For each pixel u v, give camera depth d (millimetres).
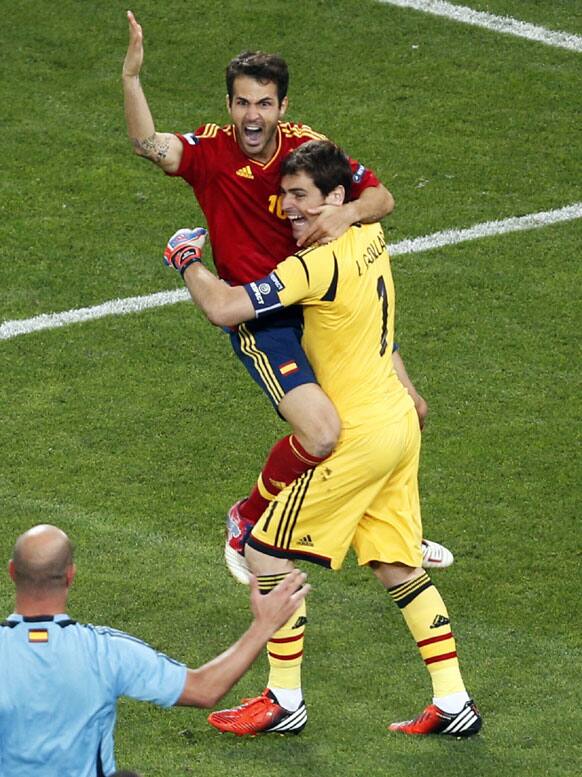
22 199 41250
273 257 22672
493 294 36906
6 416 32062
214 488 29641
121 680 15469
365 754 21750
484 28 50125
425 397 32781
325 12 50875
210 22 50281
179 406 32562
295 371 21812
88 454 30734
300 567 27094
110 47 49094
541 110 45812
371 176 22250
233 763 21484
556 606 25812
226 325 21031
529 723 22469
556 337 35094
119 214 40688
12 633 15406
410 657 24359
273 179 22234
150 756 21641
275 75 21797
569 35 49875
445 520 28484
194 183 22703
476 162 43156
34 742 15328
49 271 38031
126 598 25812
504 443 31047
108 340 35062
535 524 28312
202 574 26656
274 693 22297
